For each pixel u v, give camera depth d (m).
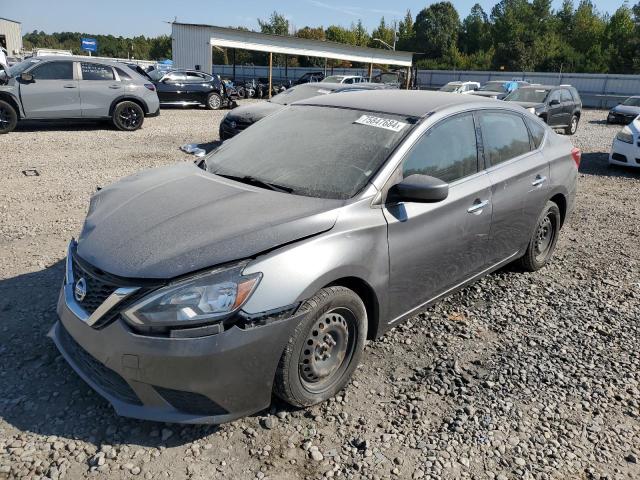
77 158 9.82
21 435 2.70
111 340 2.56
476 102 4.12
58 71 12.70
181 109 21.70
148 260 2.62
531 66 63.50
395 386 3.25
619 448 2.83
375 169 3.25
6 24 38.03
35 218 6.05
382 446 2.75
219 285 2.54
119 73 13.52
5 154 9.82
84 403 2.96
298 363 2.79
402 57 43.53
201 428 2.82
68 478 2.46
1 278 4.41
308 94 11.91
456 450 2.75
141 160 9.88
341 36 79.44
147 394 2.57
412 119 3.59
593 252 5.77
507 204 4.16
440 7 87.06
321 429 2.86
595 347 3.81
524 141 4.55
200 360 2.48
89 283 2.72
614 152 10.54
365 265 3.01
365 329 3.14
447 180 3.64
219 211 2.96
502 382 3.33
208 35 29.05
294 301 2.66
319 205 3.01
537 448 2.80
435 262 3.57
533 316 4.22
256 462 2.61
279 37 32.12
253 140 3.96
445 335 3.87
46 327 3.68
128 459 2.59
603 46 68.88
